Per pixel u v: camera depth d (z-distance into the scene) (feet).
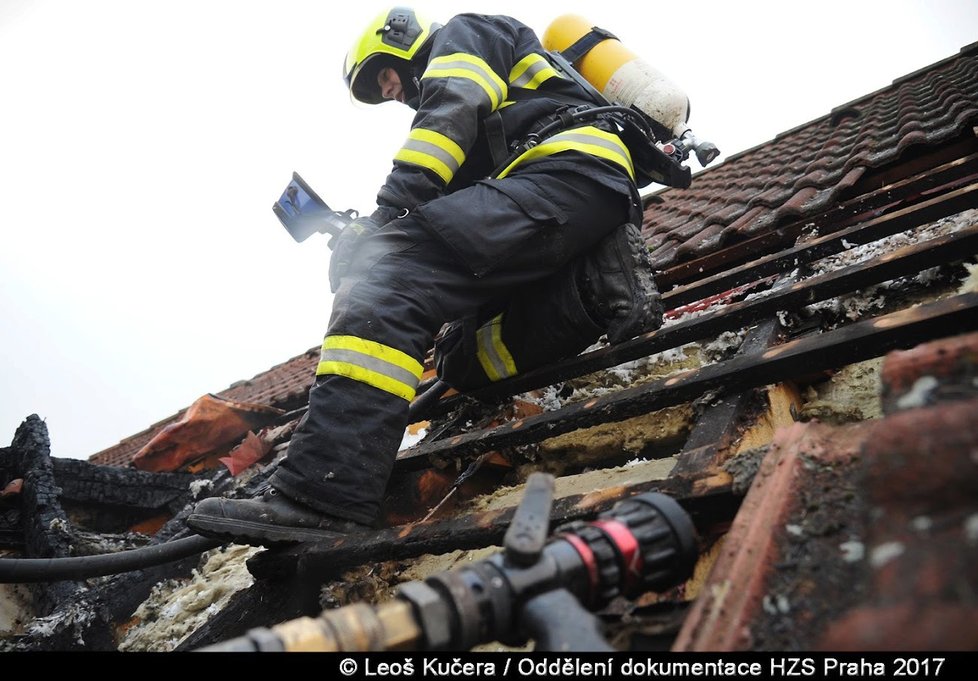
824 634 2.77
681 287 10.01
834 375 6.86
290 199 8.18
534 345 7.91
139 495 12.27
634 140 8.44
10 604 9.62
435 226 6.81
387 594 6.18
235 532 5.97
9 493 11.19
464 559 6.18
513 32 8.30
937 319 4.77
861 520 3.21
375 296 6.76
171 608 8.37
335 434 6.36
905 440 2.32
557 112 7.85
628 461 7.55
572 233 7.39
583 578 3.39
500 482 8.00
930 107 12.93
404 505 7.75
